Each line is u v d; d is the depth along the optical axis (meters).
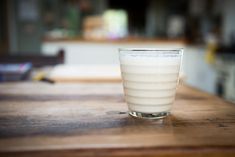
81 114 0.43
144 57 0.39
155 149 0.30
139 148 0.30
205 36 3.39
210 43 2.69
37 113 0.44
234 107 0.49
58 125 0.37
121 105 0.49
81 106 0.49
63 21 3.56
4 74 0.89
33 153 0.29
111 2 6.12
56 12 3.50
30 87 0.69
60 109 0.47
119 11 6.14
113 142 0.31
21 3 3.30
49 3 3.44
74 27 3.62
